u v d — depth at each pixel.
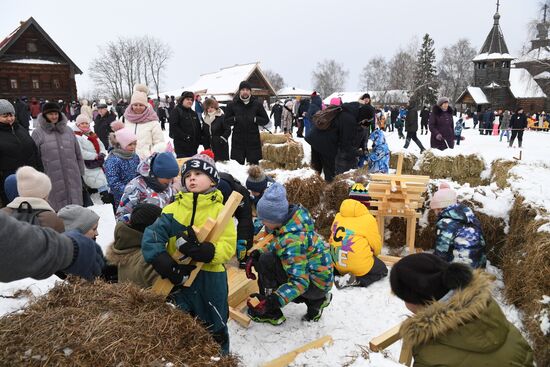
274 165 10.95
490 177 8.27
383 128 27.69
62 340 1.71
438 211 4.92
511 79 49.81
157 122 5.98
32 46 36.28
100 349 1.70
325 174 6.62
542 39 35.97
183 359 1.80
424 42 70.62
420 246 5.29
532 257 3.49
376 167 7.34
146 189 3.61
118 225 2.73
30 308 1.94
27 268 1.38
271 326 3.55
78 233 1.97
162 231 2.43
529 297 3.37
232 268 4.26
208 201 2.53
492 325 1.66
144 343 1.78
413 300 1.84
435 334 1.68
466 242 4.11
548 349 2.93
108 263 2.81
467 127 35.00
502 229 4.75
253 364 3.08
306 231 3.29
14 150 5.22
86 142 7.42
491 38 48.62
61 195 5.70
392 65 73.38
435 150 9.04
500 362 1.64
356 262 4.17
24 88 36.22
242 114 7.34
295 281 3.24
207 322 2.68
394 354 3.07
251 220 3.84
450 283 1.73
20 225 1.38
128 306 2.01
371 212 5.07
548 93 45.03
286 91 61.12
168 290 2.37
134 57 73.62
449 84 81.31
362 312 3.78
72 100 37.88
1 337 1.73
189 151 7.09
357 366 2.24
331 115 6.30
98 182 7.41
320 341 3.24
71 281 2.14
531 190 4.64
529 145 19.02
